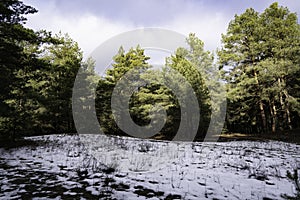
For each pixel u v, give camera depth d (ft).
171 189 12.86
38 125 47.37
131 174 15.96
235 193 12.34
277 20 56.59
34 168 16.97
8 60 24.61
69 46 60.13
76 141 33.09
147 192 12.31
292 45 54.44
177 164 19.72
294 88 59.06
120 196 11.56
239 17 60.95
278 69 51.85
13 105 29.89
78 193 11.84
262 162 21.12
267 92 57.06
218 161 21.29
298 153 27.30
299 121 64.85
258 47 56.95
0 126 29.12
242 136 54.95
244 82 58.18
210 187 13.33
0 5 22.81
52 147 26.73
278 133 52.90
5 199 10.74
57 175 15.12
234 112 67.05
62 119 50.44
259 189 13.03
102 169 16.99
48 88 45.91
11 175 14.93
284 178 15.47
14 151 24.40
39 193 11.66
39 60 29.14
